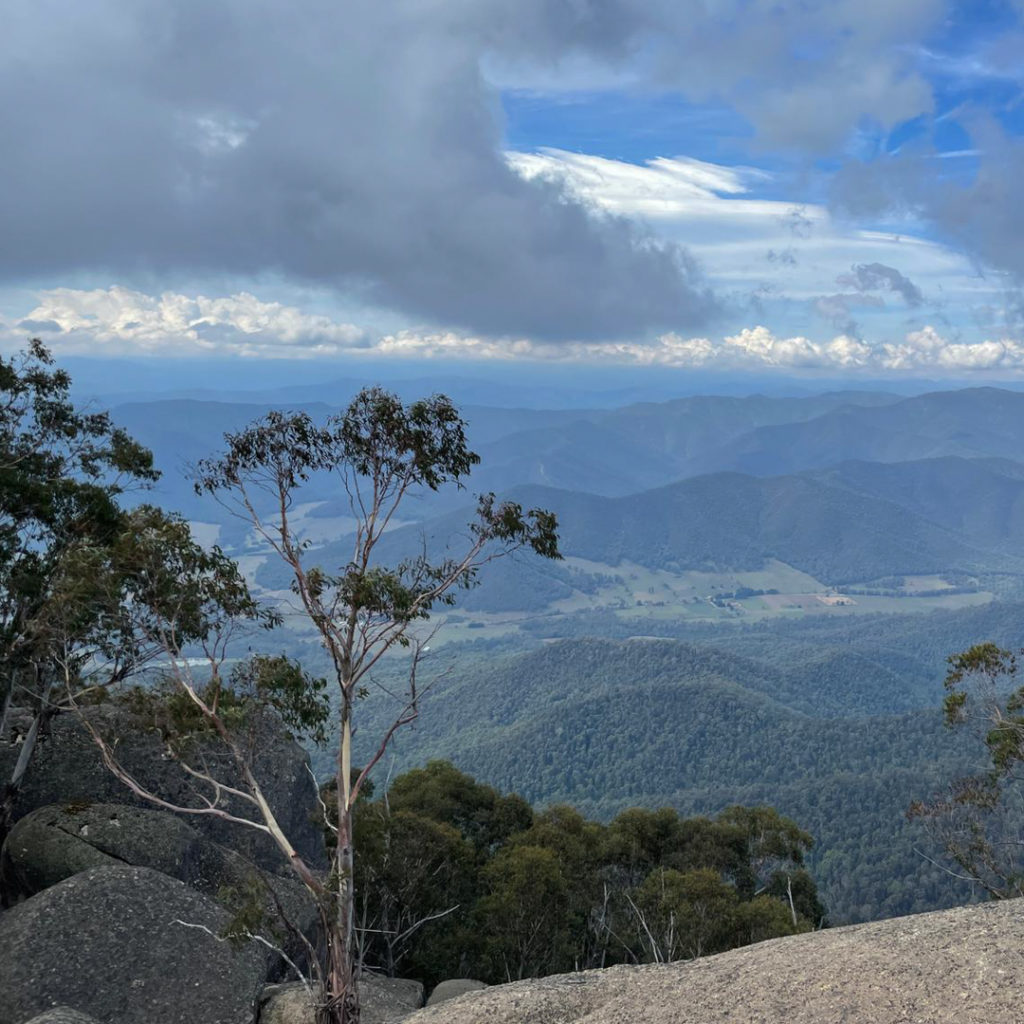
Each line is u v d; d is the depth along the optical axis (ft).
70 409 73.51
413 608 52.19
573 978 36.58
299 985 53.67
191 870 67.15
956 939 27.84
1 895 63.57
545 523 53.42
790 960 29.32
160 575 50.67
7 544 62.85
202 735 51.01
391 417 50.65
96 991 48.62
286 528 52.39
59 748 77.05
